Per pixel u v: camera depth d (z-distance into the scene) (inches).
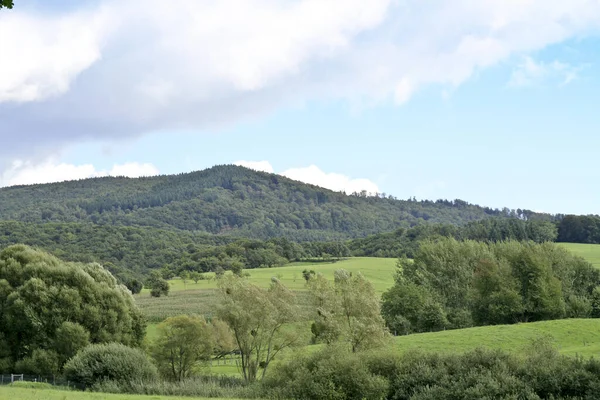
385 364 1568.7
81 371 1861.5
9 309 2456.9
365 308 2586.1
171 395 1702.8
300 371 1573.6
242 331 2434.8
